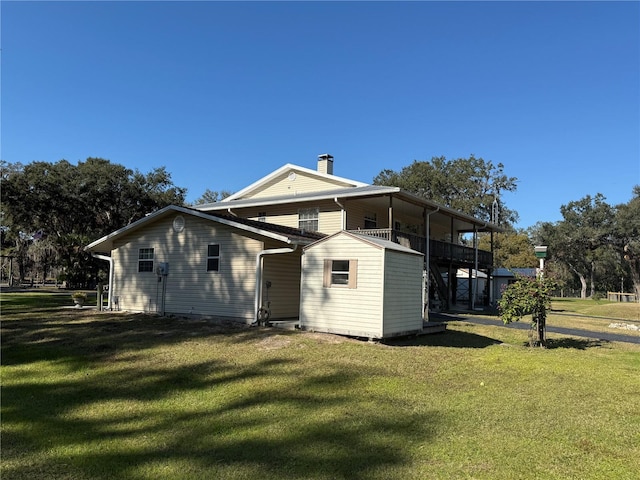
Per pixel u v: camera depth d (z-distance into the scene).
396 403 6.00
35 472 3.98
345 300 10.62
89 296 25.27
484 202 47.19
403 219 24.77
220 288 13.39
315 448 4.48
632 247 45.78
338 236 10.88
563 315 23.41
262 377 7.25
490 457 4.27
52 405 5.94
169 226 14.73
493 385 7.04
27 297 22.56
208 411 5.69
